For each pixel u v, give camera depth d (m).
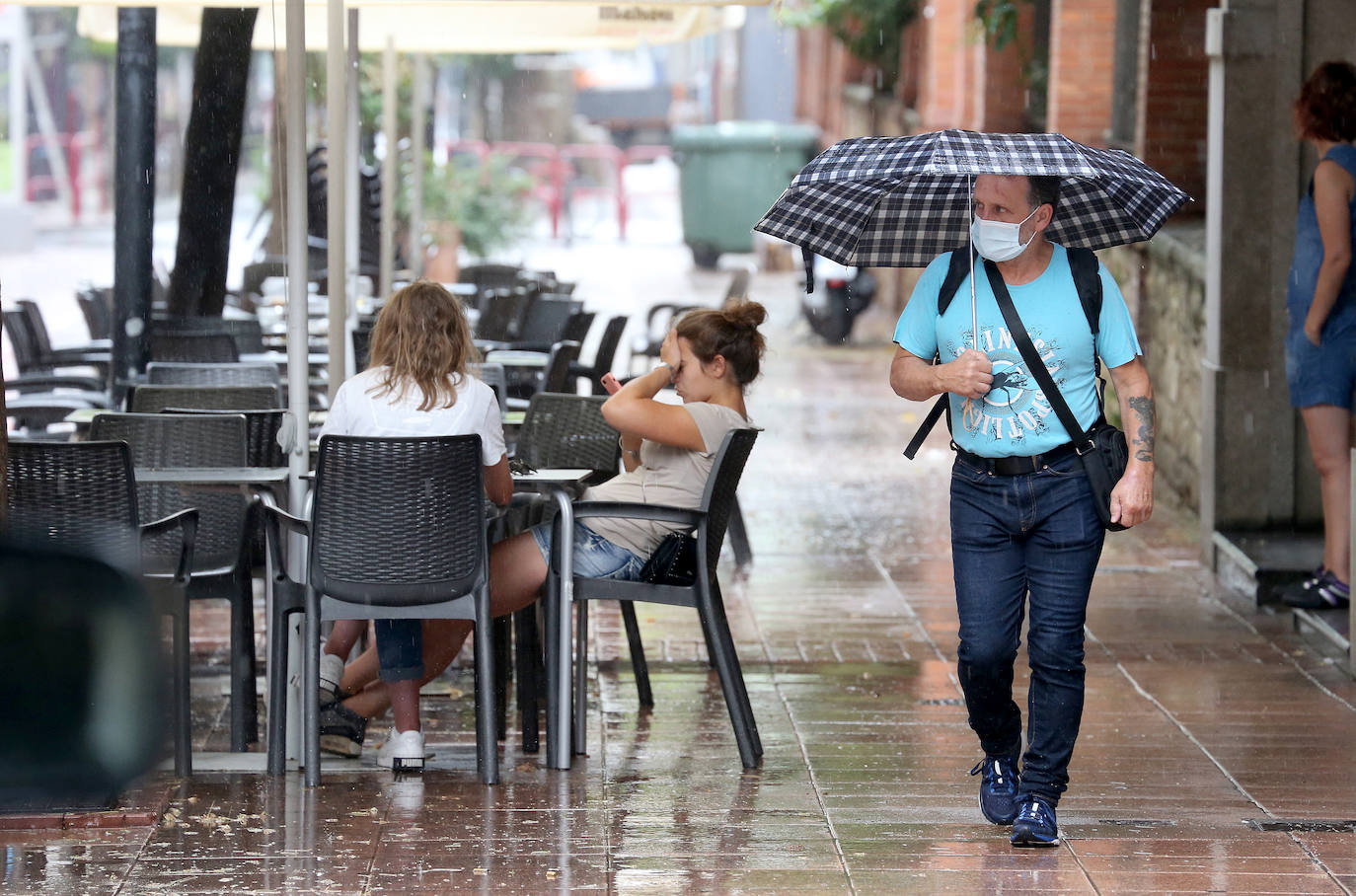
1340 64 17.66
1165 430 27.47
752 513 25.58
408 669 13.00
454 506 12.42
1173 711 15.14
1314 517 21.56
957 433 11.08
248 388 17.27
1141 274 29.17
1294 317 18.14
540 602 15.33
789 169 63.47
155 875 10.48
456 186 54.00
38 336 24.67
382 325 13.05
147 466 14.73
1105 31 35.66
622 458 16.77
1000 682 11.17
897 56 55.06
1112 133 33.50
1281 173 20.92
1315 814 12.10
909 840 11.40
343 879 10.46
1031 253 10.84
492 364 19.75
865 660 17.20
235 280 35.25
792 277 62.91
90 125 92.06
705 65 103.44
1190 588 20.61
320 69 38.69
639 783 12.82
